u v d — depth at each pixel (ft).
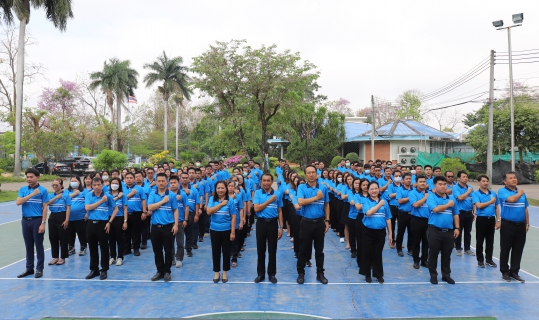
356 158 106.42
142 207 27.89
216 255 21.94
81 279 22.41
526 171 89.97
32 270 23.31
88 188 28.04
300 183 23.59
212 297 19.48
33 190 22.95
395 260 26.91
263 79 56.65
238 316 17.11
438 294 19.94
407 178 27.37
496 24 67.46
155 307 18.13
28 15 89.10
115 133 140.26
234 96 58.39
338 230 35.29
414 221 24.80
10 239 34.01
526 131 89.40
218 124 59.52
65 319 16.78
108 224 22.80
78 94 152.66
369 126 134.62
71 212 27.25
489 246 25.00
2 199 62.64
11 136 108.78
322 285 21.45
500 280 22.22
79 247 30.53
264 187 22.00
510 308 18.01
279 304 18.56
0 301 18.90
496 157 102.22
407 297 19.52
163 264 22.47
